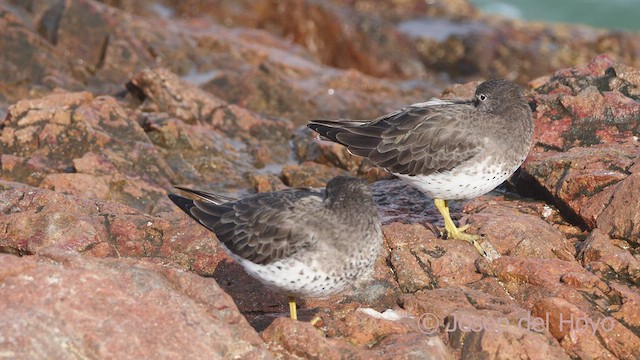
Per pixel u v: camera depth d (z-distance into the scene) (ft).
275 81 81.30
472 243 45.19
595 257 43.73
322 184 60.80
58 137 59.88
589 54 112.98
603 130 53.72
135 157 59.62
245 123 71.67
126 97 75.25
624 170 48.49
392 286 42.93
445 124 46.19
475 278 43.34
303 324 36.47
